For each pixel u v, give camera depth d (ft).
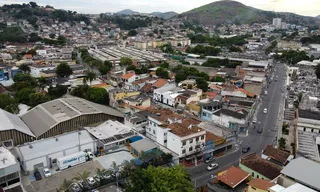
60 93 424.87
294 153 263.08
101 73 591.78
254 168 213.87
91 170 238.27
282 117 368.68
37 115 321.93
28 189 209.97
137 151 256.52
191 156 251.60
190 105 380.78
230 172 209.56
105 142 275.18
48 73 548.72
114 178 222.48
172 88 456.45
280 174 192.54
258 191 171.73
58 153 247.29
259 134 316.60
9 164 202.59
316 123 294.25
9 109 348.59
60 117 304.91
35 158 234.17
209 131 295.28
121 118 347.77
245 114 337.31
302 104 369.30
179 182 180.14
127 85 506.89
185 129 263.29
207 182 213.87
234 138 304.09
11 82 510.58
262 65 626.64
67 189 202.59
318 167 181.88
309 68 649.61
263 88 515.09
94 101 399.03
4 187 200.75
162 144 272.92
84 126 315.37
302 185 164.96
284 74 645.92
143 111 343.46
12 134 263.29
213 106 352.49
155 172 185.88
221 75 567.59
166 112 335.47
